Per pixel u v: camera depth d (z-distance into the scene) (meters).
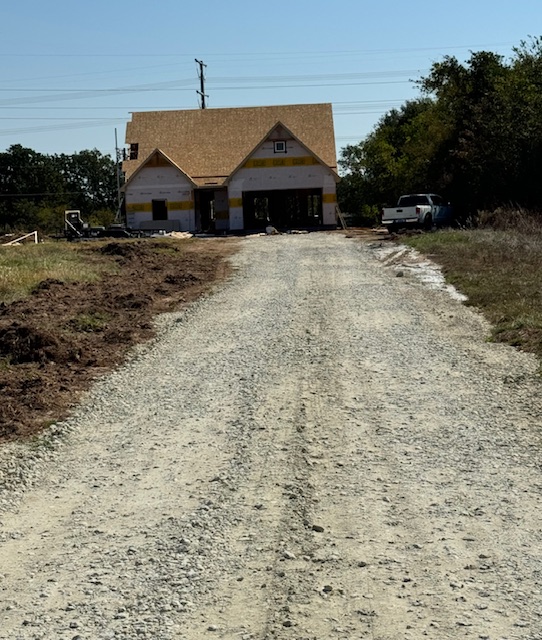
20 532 6.63
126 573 5.74
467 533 6.25
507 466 7.78
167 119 55.91
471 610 5.01
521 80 38.44
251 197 52.16
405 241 32.03
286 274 24.61
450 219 41.00
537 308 15.55
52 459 8.52
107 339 14.78
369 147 67.19
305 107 55.97
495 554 5.84
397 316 16.42
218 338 14.97
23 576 5.79
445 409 9.79
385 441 8.65
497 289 18.31
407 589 5.32
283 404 10.24
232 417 9.79
